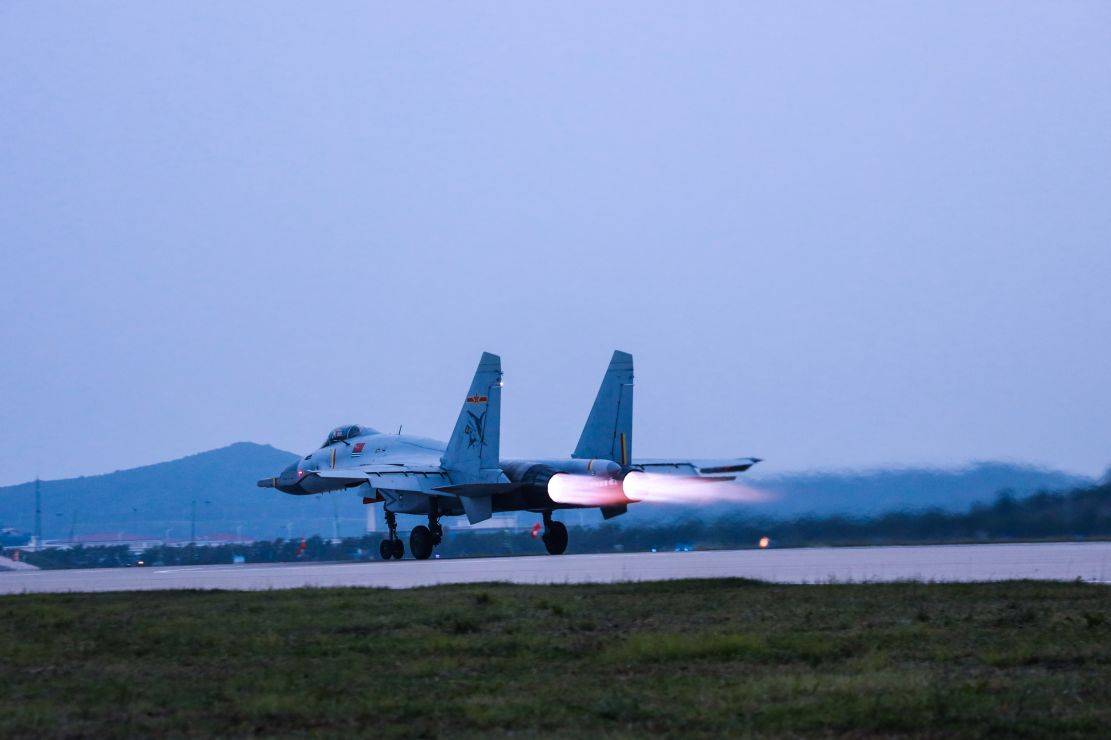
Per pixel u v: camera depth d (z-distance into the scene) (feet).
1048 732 128.57
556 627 225.56
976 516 640.58
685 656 183.52
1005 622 216.74
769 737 128.67
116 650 205.26
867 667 169.89
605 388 579.89
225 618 252.62
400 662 185.26
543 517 596.29
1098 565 376.89
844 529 651.25
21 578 517.14
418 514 589.73
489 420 549.95
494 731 133.18
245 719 142.51
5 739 132.16
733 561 451.12
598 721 137.59
